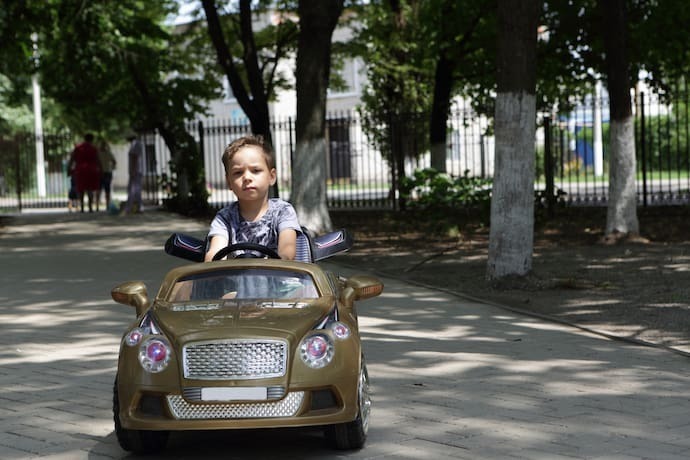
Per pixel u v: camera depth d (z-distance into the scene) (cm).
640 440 630
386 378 835
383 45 3169
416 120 3000
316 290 656
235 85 2522
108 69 2888
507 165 1394
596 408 719
